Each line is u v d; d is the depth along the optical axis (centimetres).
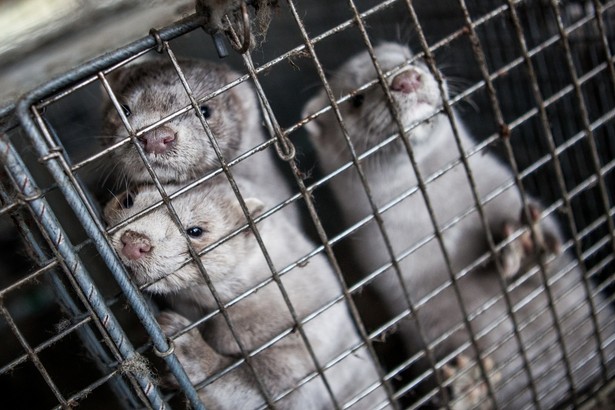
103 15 35
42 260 24
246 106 42
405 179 39
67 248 22
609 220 32
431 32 45
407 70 37
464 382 36
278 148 24
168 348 23
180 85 38
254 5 23
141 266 30
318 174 43
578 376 37
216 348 34
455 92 41
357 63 40
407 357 39
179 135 34
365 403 37
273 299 34
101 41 36
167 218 31
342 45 49
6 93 36
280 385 32
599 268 32
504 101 44
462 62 44
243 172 41
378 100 37
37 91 21
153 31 22
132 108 37
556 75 40
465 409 36
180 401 28
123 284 23
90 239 22
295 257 36
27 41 35
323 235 25
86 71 21
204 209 33
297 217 41
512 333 31
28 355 22
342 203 41
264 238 35
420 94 36
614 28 36
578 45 38
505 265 37
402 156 38
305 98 49
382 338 28
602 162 39
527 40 40
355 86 39
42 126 21
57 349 44
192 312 35
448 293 40
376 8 25
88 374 43
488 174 41
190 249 23
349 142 25
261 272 35
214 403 30
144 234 30
